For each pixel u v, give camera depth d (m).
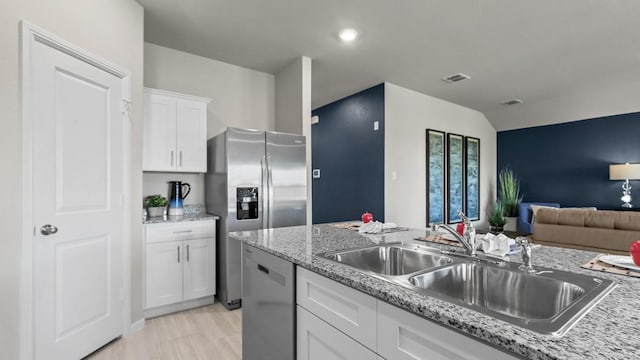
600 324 0.67
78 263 1.94
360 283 0.96
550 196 5.93
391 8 2.60
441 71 4.03
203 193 3.41
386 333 0.90
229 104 3.67
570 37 3.10
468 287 1.23
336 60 3.65
